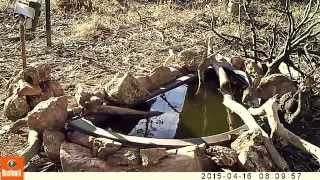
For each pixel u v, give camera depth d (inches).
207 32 247.0
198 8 282.5
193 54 178.4
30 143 135.9
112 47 227.8
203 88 172.4
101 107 145.6
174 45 231.6
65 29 245.0
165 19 261.0
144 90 159.3
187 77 172.9
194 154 125.7
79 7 269.7
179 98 167.3
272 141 140.7
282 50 177.3
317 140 155.6
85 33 236.8
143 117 152.9
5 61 207.0
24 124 146.1
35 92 155.0
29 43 226.8
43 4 269.1
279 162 132.2
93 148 128.6
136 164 124.7
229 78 172.6
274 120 141.4
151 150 125.5
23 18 175.2
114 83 158.1
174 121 155.0
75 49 222.8
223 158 128.4
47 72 159.8
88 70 203.9
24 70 157.3
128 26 252.5
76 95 154.4
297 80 174.4
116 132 137.0
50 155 133.4
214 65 176.4
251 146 129.5
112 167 125.1
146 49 227.5
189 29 252.1
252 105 159.2
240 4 230.1
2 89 184.5
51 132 135.4
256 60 180.5
